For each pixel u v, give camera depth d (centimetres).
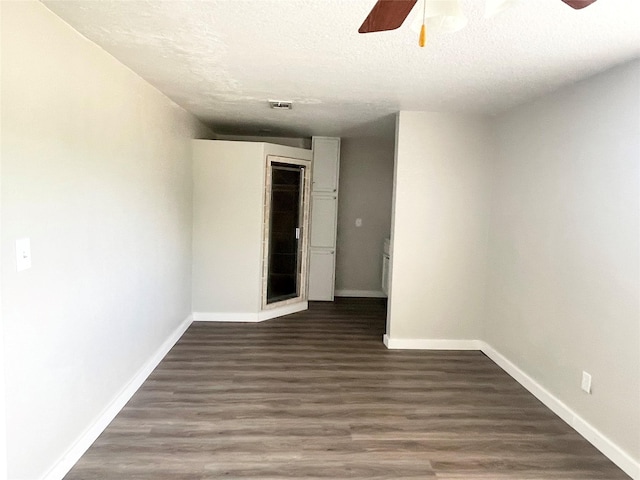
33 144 189
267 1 185
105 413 269
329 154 605
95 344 254
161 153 370
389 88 323
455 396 329
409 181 413
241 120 495
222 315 505
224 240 496
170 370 361
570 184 295
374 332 482
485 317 425
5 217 171
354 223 651
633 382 237
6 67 170
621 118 250
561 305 303
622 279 247
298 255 559
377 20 138
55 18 204
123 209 291
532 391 336
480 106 372
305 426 278
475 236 421
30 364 190
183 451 246
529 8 182
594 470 242
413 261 421
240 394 321
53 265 207
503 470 239
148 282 346
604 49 226
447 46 230
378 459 246
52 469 211
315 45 236
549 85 298
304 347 428
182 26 215
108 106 263
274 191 522
